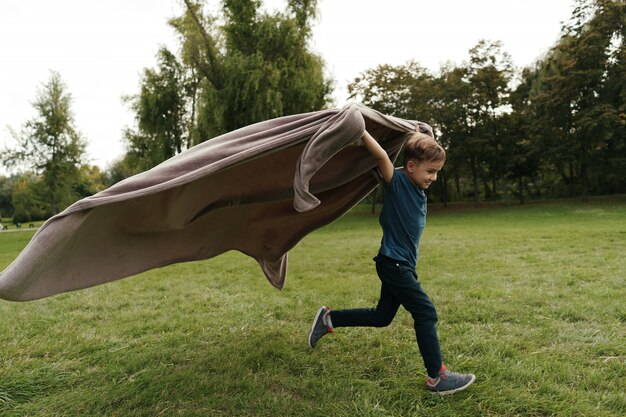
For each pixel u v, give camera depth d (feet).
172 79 73.51
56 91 100.48
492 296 15.33
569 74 80.89
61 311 15.62
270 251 11.75
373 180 10.32
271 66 64.69
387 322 9.52
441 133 96.68
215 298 16.87
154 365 10.31
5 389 9.09
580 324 12.05
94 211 7.20
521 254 26.21
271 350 10.78
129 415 8.02
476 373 9.16
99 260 8.04
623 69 77.92
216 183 8.76
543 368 9.22
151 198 7.88
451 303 14.58
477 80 92.07
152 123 73.77
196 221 9.68
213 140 8.18
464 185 145.07
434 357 8.28
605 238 32.04
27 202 168.04
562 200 94.68
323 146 7.60
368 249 33.32
